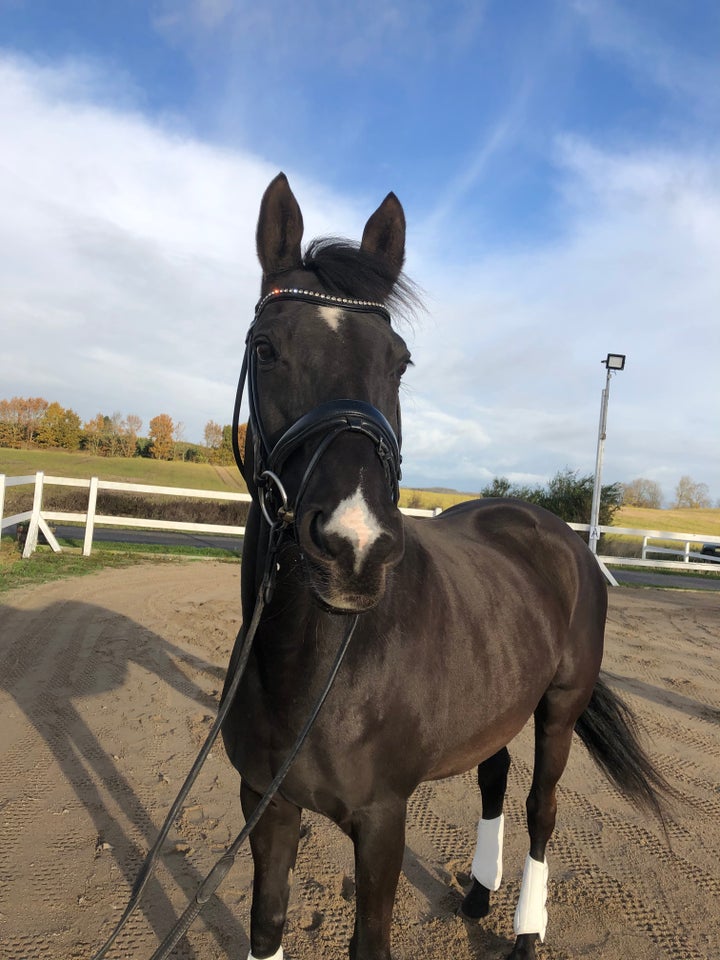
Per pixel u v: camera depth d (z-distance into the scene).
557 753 2.80
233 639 6.84
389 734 1.83
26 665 5.54
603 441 13.34
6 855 2.96
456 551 2.64
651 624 9.09
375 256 2.03
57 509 17.34
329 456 1.61
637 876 3.08
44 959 2.36
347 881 2.92
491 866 2.74
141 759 4.03
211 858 3.04
